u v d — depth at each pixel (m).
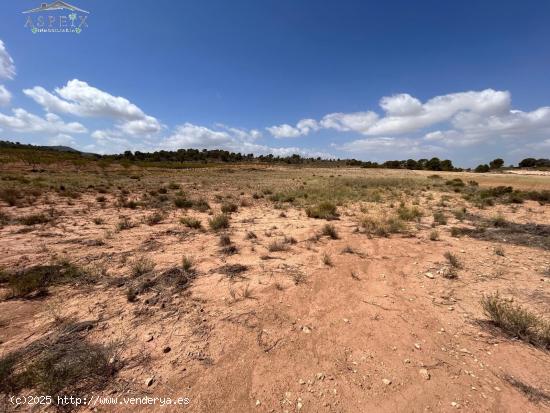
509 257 6.11
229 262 5.56
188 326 3.41
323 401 2.39
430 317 3.71
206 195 17.86
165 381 2.57
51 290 4.25
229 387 2.53
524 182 28.19
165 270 5.04
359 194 18.20
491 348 3.09
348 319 3.66
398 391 2.50
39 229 7.99
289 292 4.34
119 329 3.31
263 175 47.31
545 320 3.54
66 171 35.59
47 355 2.79
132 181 26.39
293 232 8.04
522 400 2.41
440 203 14.78
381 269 5.38
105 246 6.51
